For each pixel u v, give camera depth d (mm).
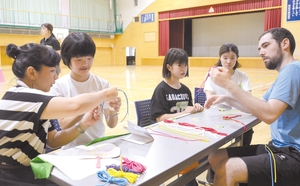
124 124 3709
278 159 1237
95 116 1307
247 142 2277
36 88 1185
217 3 14844
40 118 1050
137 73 12328
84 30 17719
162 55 17891
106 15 19312
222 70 1374
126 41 19484
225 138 1254
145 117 2195
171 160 985
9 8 14617
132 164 913
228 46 2332
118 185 798
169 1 16812
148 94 6184
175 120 1569
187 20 17391
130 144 1172
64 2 16844
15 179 1055
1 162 1081
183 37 17516
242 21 15445
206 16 15828
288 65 1359
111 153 1053
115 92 1143
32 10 15508
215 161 1488
